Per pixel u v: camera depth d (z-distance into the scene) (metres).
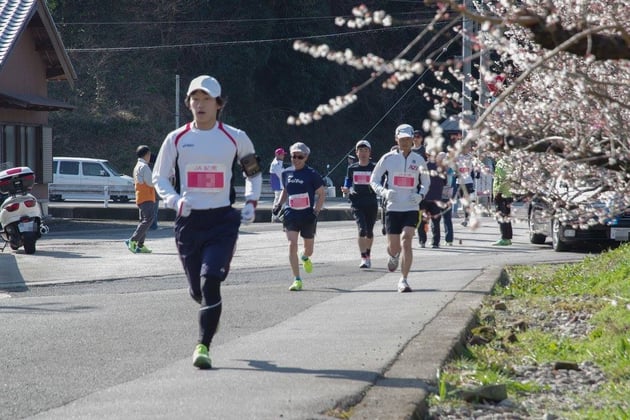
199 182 14.31
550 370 15.57
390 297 22.34
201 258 14.41
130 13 110.00
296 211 25.22
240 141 14.50
